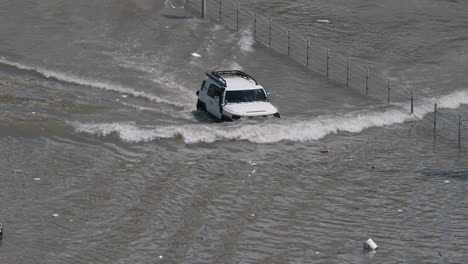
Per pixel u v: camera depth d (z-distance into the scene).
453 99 108.62
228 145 85.56
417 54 129.88
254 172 78.06
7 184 70.31
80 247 59.56
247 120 90.81
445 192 74.56
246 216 67.06
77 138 83.81
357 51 129.50
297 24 141.12
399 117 99.81
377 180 77.50
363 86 112.38
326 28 140.25
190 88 106.69
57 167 75.44
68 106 94.31
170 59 117.88
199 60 117.94
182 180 74.50
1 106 91.88
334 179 77.38
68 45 121.50
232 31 133.38
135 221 64.56
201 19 138.38
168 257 58.72
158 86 106.12
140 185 72.62
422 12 152.75
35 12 136.38
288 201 71.06
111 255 58.59
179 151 82.75
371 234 64.69
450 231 65.56
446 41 137.38
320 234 64.38
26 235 60.88
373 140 91.12
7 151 78.62
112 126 86.38
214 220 65.81
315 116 96.31
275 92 106.56
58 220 63.84
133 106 96.94
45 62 113.00
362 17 147.50
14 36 124.25
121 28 130.88
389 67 122.69
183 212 67.06
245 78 97.81
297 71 117.00
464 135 94.69
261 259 59.44
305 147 87.00
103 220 64.31
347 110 100.44
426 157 85.56
